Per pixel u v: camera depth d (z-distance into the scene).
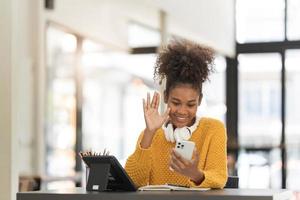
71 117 7.82
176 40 2.43
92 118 8.09
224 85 8.48
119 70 8.22
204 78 2.14
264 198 1.72
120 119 8.14
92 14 7.74
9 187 3.32
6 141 3.35
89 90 8.06
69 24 7.43
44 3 7.16
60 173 7.52
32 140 7.00
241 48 8.43
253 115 8.37
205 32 7.80
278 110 8.26
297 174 8.14
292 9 8.25
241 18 8.43
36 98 7.08
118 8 7.71
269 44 8.33
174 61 2.12
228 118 8.44
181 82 2.10
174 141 2.16
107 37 8.02
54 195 1.89
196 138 2.15
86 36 7.78
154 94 2.12
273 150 8.23
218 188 2.02
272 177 8.19
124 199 1.82
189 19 7.57
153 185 2.09
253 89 8.39
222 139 2.12
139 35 8.17
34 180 5.64
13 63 3.39
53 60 7.46
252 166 8.27
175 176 2.15
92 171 2.01
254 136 8.34
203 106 2.27
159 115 2.10
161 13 7.43
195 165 1.94
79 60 7.86
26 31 6.88
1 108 3.37
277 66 8.30
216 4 8.02
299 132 8.17
